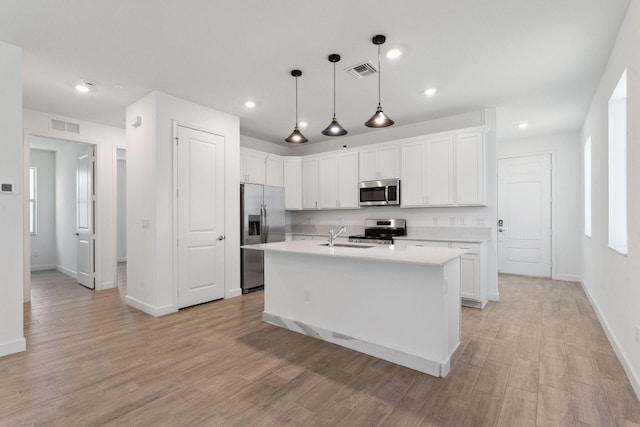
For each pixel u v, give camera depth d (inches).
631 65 86.6
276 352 107.0
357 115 184.5
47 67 122.8
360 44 108.4
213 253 168.2
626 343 93.4
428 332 94.2
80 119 187.6
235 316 144.2
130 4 87.2
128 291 163.5
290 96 153.8
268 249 120.7
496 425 69.6
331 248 121.4
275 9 90.0
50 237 270.7
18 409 75.4
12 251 105.6
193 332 125.0
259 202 196.4
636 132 82.8
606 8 89.4
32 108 167.9
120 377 90.4
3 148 103.6
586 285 183.6
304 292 124.6
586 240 184.9
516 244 237.0
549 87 143.9
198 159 161.6
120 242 309.3
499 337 118.9
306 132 222.2
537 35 102.9
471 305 158.4
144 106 150.7
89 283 202.5
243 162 207.6
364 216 224.4
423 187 184.2
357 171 211.9
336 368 95.9
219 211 171.5
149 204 147.3
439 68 125.8
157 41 106.0
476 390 83.5
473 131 168.4
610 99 115.5
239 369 95.1
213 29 99.6
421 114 182.2
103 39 104.3
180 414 73.7
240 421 71.4
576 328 127.9
